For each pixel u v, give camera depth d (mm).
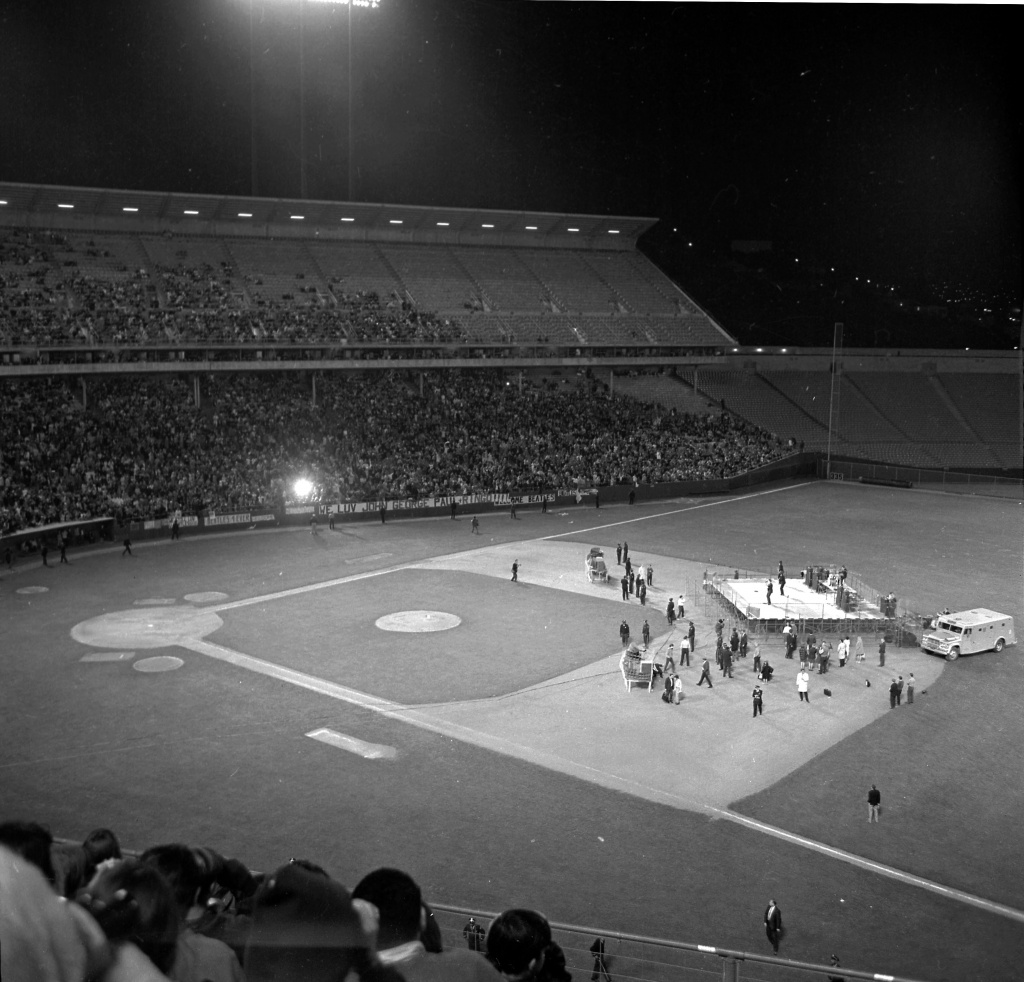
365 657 42062
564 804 28625
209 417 76125
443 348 87312
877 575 56938
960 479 90062
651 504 81625
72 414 70812
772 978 19812
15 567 56938
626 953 20672
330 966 2904
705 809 28453
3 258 77188
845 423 99438
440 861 25047
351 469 75812
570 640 44812
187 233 89062
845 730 34656
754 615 46688
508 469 81062
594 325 96500
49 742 32406
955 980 20078
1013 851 26047
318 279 89312
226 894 6188
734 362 104438
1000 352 106062
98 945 2336
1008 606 50656
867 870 24953
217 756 31578
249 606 49812
